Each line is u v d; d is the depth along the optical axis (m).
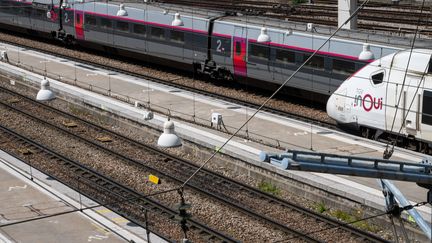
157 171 33.12
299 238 25.67
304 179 29.34
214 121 38.09
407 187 28.58
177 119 40.25
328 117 41.44
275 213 28.11
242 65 47.38
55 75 53.03
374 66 34.56
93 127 41.41
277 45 44.72
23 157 36.16
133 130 40.47
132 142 38.03
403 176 16.28
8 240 24.66
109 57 61.28
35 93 51.03
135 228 25.75
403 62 33.12
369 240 25.14
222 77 49.69
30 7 68.62
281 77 44.94
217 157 34.09
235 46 47.62
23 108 46.69
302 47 43.09
